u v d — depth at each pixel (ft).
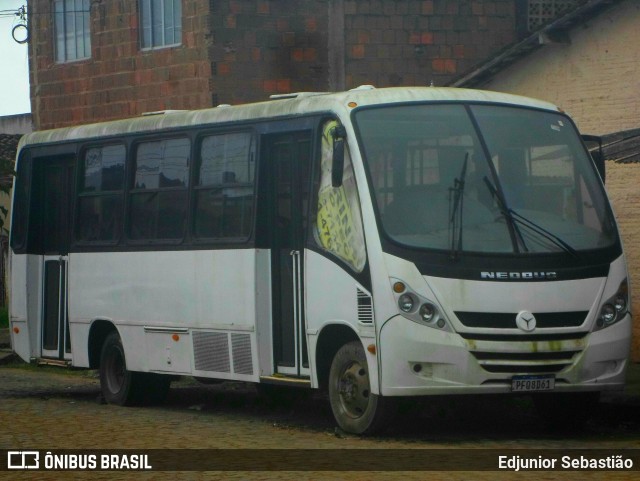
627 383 48.93
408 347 35.35
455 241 36.14
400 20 73.46
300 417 44.88
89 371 67.41
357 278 36.81
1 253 107.45
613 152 54.60
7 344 78.38
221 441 37.37
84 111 81.15
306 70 73.20
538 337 36.01
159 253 47.01
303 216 40.47
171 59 74.79
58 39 83.56
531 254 36.50
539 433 39.22
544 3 74.84
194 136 45.75
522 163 38.45
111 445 36.86
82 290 51.52
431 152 37.70
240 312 42.60
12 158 105.09
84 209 51.96
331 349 39.40
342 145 36.88
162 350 46.98
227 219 43.73
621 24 57.26
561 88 59.67
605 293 37.17
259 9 72.79
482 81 62.95
